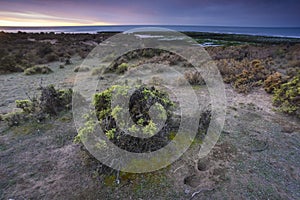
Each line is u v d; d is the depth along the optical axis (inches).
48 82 243.6
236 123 137.9
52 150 105.5
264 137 120.3
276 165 95.0
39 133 122.5
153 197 76.2
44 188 79.7
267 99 187.8
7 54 390.3
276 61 356.8
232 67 280.4
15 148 107.0
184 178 86.0
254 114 153.4
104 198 75.2
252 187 81.1
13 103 172.7
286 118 147.0
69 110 151.7
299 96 153.4
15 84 233.5
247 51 418.9
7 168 91.4
